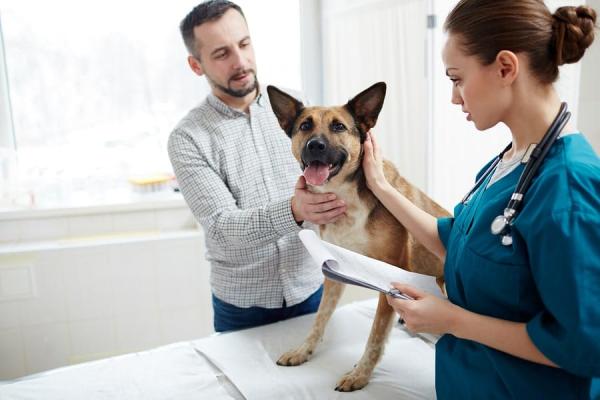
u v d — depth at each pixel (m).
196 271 2.63
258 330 1.59
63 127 2.67
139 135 2.80
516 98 0.83
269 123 1.69
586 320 0.69
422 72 2.16
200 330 2.71
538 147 0.81
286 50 2.90
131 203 2.63
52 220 2.57
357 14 2.53
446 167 2.18
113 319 2.56
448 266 1.00
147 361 1.42
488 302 0.86
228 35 1.51
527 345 0.78
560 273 0.71
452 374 1.01
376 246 1.30
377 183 1.24
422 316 0.88
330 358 1.39
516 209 0.80
